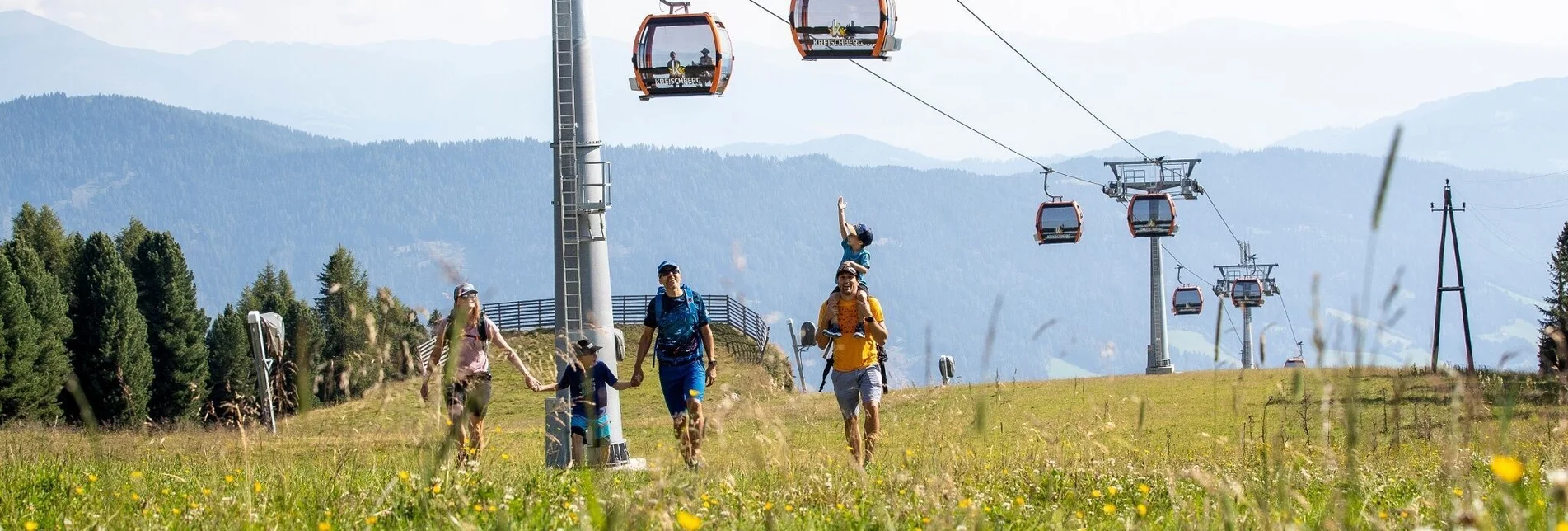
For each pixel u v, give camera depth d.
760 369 11.35
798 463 10.95
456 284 6.82
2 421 73.56
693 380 15.64
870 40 30.91
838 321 15.98
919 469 9.89
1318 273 5.03
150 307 100.06
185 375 96.12
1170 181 86.44
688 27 30.22
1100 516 9.41
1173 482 10.43
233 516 8.24
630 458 20.92
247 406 8.73
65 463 13.10
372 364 7.70
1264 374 31.34
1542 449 10.32
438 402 7.88
